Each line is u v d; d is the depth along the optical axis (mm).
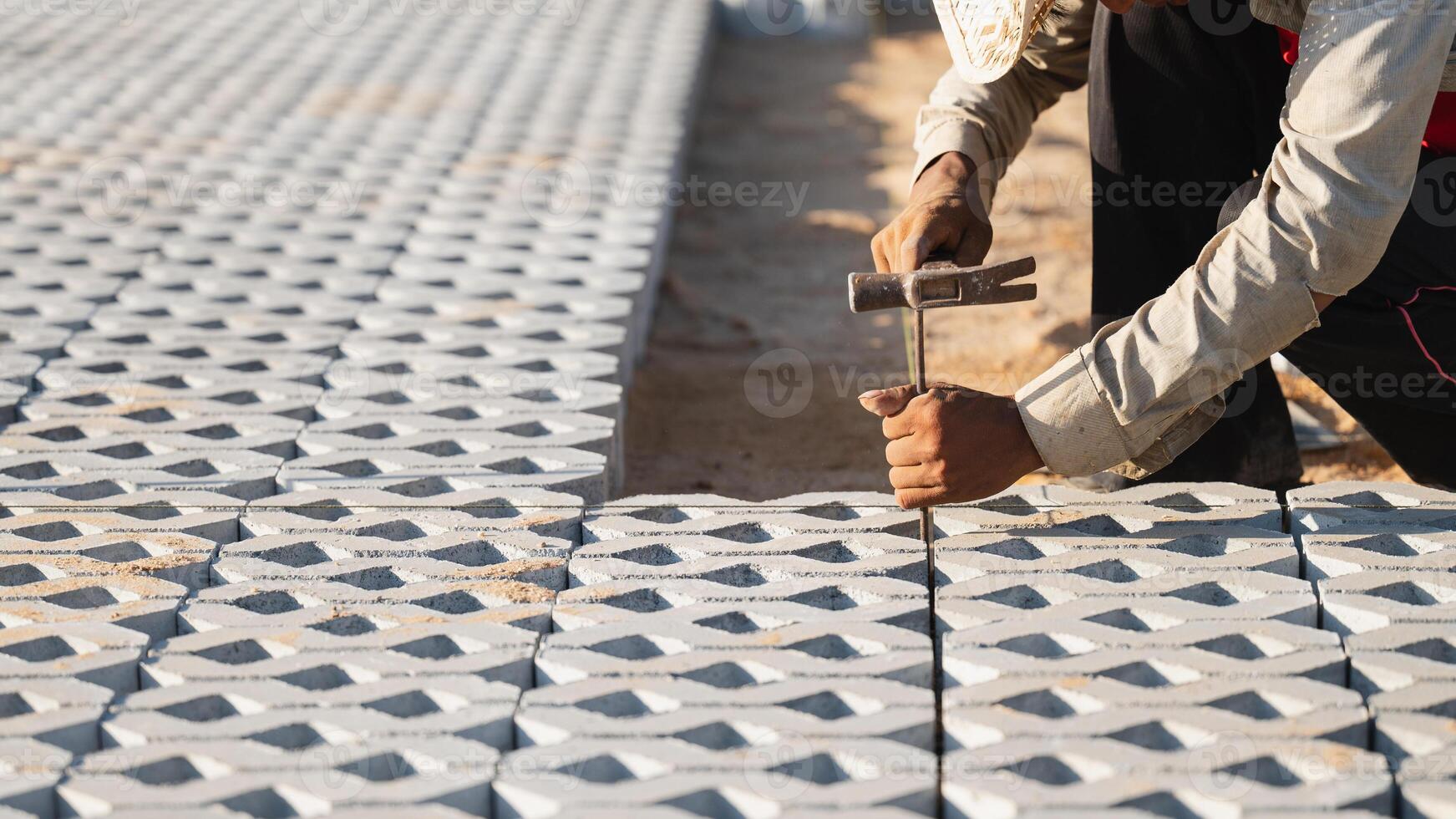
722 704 1749
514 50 7027
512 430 2730
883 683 1790
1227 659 1817
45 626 1932
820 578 2096
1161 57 2436
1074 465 1992
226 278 3705
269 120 5527
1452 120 2197
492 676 1847
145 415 2803
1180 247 2590
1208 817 1524
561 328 3303
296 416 2809
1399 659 1799
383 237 4027
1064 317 4367
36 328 3305
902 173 6461
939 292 2045
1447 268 2209
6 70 6434
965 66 2182
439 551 2205
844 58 9188
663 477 3449
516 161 4914
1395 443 2549
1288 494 2326
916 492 2039
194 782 1584
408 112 5672
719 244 5520
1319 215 1791
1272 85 2482
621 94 6039
